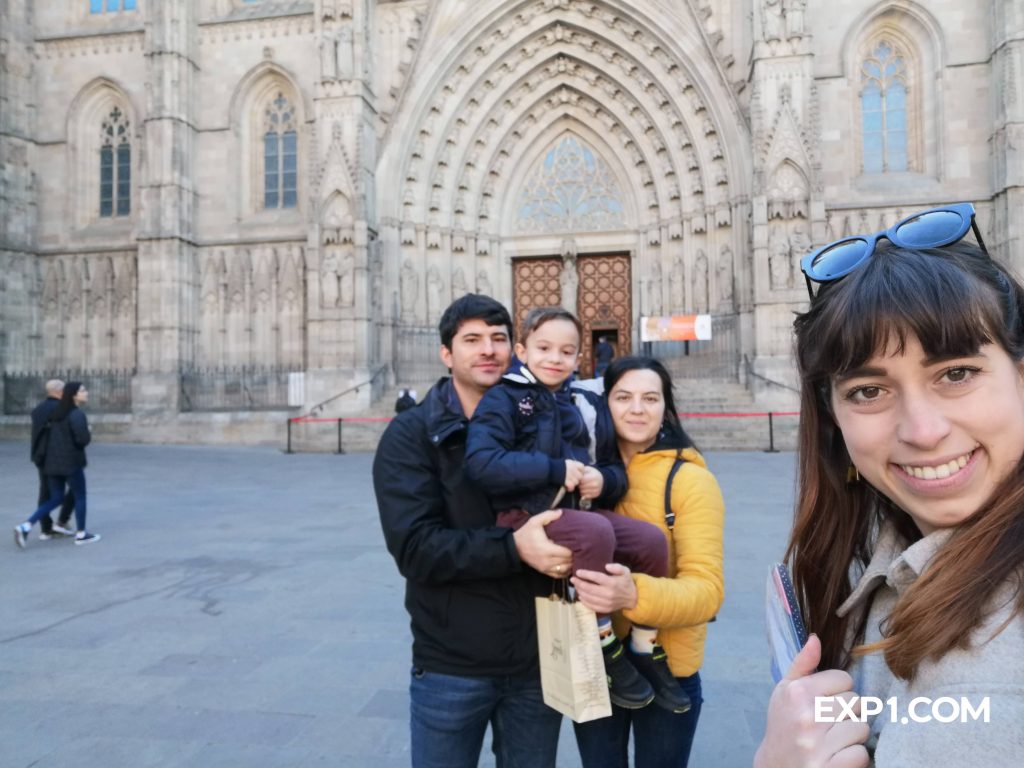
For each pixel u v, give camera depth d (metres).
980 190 25.97
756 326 24.61
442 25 28.86
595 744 3.11
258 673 5.22
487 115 30.30
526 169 31.67
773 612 1.56
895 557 1.34
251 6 31.30
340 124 27.19
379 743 4.16
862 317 1.14
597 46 29.20
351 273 26.92
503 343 3.01
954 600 0.99
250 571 8.20
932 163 26.69
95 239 32.22
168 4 29.88
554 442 2.91
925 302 1.08
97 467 19.50
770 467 17.14
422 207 29.38
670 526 3.06
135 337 31.72
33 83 32.62
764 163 24.86
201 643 5.86
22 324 31.89
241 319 30.75
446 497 2.79
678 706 2.87
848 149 26.88
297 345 30.31
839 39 27.02
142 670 5.29
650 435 3.19
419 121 28.94
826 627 1.46
